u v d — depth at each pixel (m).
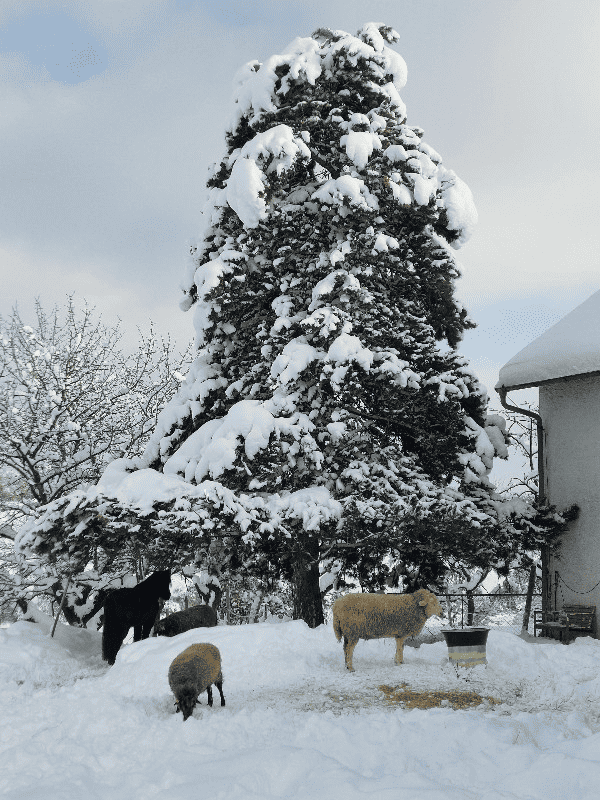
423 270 16.42
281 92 16.11
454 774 5.41
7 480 20.59
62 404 20.17
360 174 15.88
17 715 7.72
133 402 21.97
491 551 16.05
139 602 13.66
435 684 8.87
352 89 16.92
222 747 6.39
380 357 14.98
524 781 5.10
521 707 7.74
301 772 5.49
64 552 14.30
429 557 17.17
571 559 16.28
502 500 16.50
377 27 17.69
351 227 15.91
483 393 16.25
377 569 17.81
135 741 6.64
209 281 15.18
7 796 5.31
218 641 10.72
